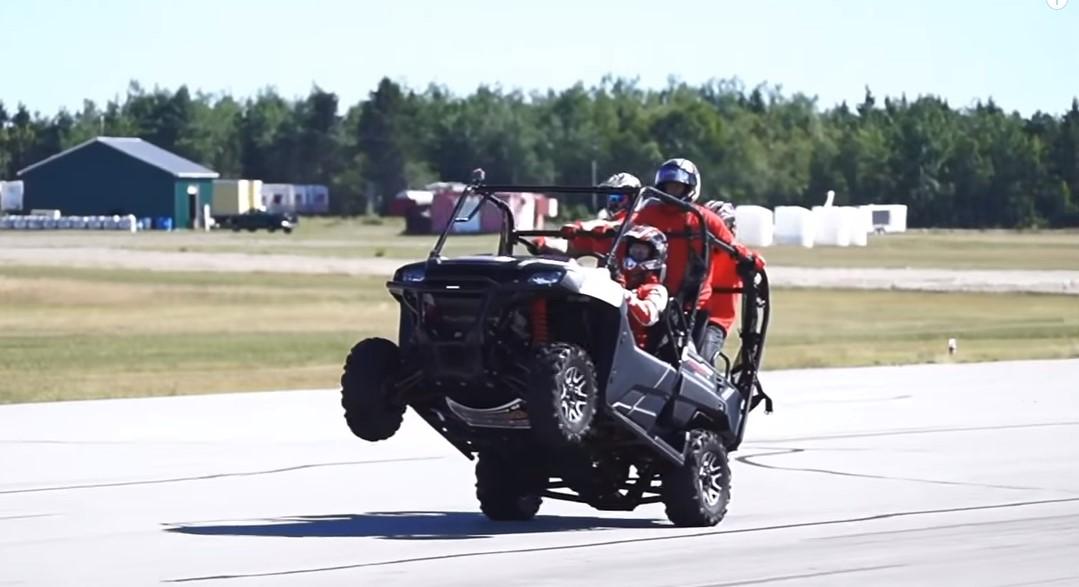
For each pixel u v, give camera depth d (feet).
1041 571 76.23
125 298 375.86
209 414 151.84
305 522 90.94
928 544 83.92
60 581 71.92
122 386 190.49
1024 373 204.95
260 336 287.89
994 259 609.01
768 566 76.95
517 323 80.94
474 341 79.56
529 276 79.46
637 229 86.63
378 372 82.89
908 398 171.53
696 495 88.43
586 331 81.92
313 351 256.73
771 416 153.48
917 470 115.44
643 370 83.76
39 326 306.96
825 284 459.73
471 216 87.20
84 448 125.08
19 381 196.95
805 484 108.47
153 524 89.35
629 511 93.35
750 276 91.25
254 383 196.44
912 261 593.83
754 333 93.09
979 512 95.71
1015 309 382.22
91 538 84.17
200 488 104.58
